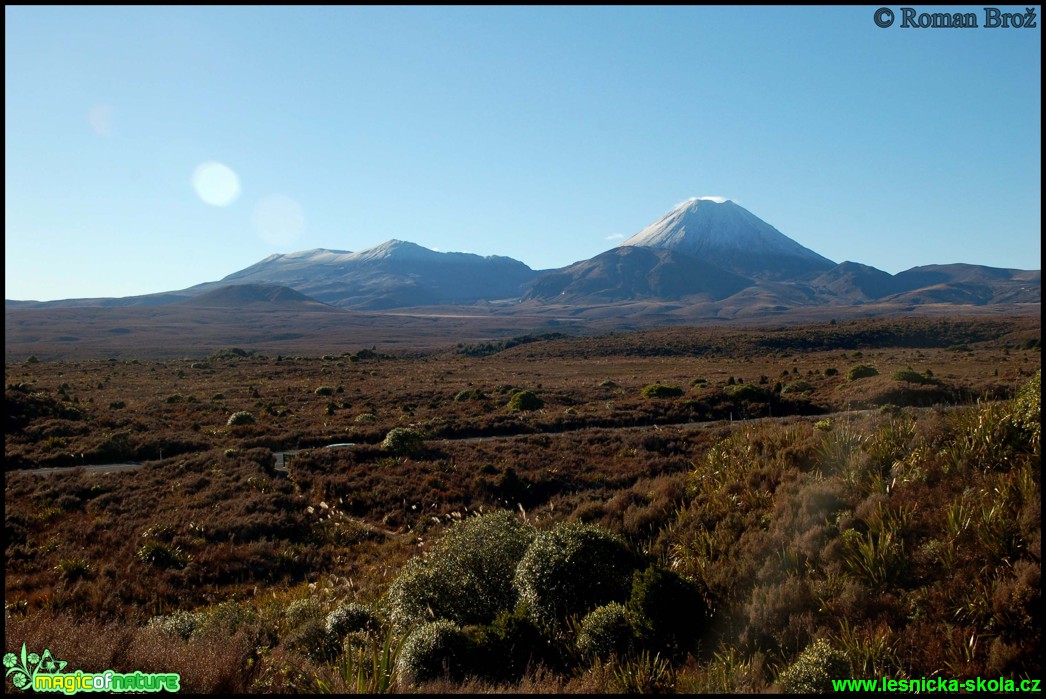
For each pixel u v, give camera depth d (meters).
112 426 34.03
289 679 6.77
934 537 7.42
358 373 73.69
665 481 12.82
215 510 18.70
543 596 8.27
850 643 6.25
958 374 48.31
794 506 9.05
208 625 8.80
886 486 8.68
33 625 7.09
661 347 108.94
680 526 10.30
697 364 84.62
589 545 8.55
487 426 34.34
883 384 37.38
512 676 7.04
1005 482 7.67
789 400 37.81
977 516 7.35
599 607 7.61
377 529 18.62
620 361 96.25
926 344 102.56
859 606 6.83
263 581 14.49
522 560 8.67
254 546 16.17
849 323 125.81
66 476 22.61
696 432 29.16
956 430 9.45
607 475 23.22
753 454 11.68
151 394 50.44
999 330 103.62
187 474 22.91
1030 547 6.61
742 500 10.20
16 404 33.59
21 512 18.03
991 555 6.83
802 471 10.39
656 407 37.84
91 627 7.38
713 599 7.92
